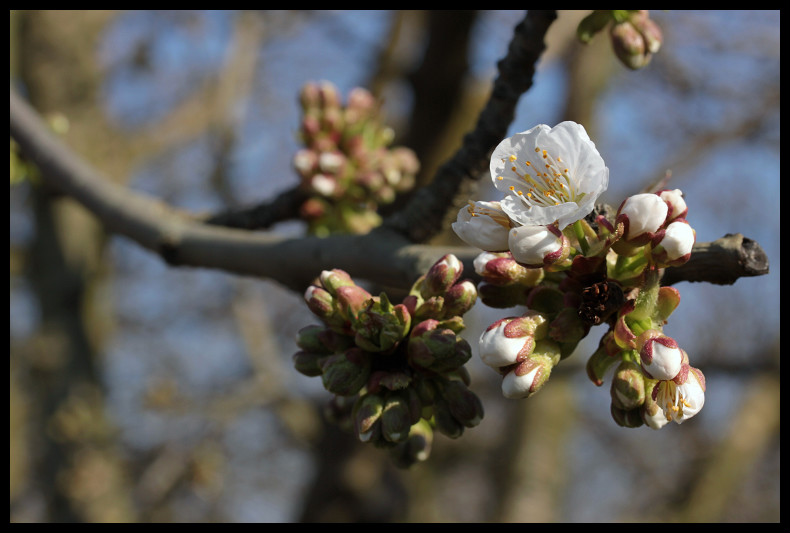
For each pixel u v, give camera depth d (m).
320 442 6.22
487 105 2.38
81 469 6.16
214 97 7.90
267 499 10.33
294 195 3.50
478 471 10.32
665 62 8.21
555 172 1.68
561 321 1.76
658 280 1.75
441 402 1.92
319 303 1.94
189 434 7.29
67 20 6.11
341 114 3.62
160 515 8.43
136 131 7.49
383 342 1.88
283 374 6.81
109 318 7.12
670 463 10.48
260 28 8.25
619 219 1.73
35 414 6.48
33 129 3.67
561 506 9.84
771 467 10.27
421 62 4.83
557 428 7.60
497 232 1.72
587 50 6.20
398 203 4.72
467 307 1.92
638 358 1.74
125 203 3.49
